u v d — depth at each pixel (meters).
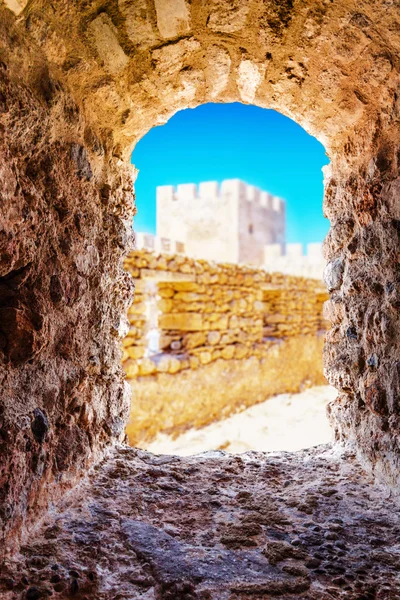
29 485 1.51
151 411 5.01
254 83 2.25
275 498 1.99
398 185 1.79
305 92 2.19
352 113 2.11
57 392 1.71
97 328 2.14
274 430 5.05
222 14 1.77
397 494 1.82
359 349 2.22
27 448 1.48
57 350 1.73
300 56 1.96
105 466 2.20
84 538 1.57
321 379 8.87
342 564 1.48
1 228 1.27
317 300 9.59
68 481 1.83
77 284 1.85
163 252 5.20
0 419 1.32
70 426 1.86
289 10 1.73
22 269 1.45
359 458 2.28
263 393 6.93
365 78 1.87
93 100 1.94
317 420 5.38
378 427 2.01
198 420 5.61
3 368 1.36
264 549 1.58
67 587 1.32
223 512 1.86
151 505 1.89
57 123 1.64
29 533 1.52
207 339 5.88
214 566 1.48
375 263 2.00
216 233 22.94
